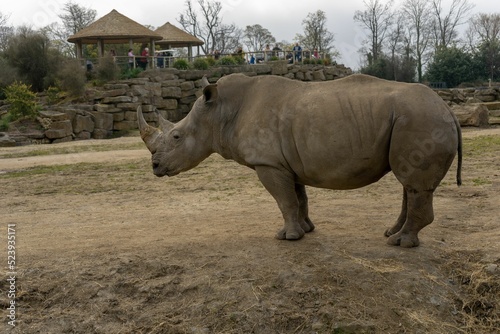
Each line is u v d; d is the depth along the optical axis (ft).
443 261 19.92
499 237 22.25
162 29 149.18
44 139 93.40
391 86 19.39
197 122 21.84
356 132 18.99
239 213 28.66
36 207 33.63
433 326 17.03
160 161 21.88
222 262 19.99
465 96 118.62
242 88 21.67
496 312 17.81
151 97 113.60
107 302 18.26
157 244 22.52
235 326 16.99
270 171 20.84
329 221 25.52
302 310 17.38
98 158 63.31
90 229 26.17
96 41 135.64
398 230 21.98
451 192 32.35
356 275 18.75
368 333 16.61
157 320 17.38
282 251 20.70
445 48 181.06
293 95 20.53
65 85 109.81
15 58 119.03
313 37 171.73
